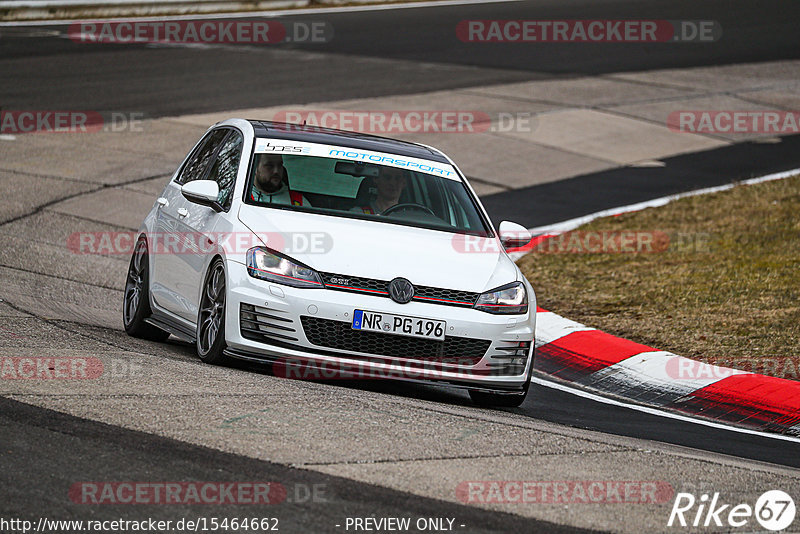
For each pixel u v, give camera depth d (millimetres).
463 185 30562
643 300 40188
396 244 26469
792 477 21203
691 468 20891
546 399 29562
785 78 95812
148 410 20625
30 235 44562
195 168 32125
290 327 24688
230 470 17703
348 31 109250
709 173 66125
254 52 95438
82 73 82375
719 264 44875
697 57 103438
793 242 48125
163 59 90000
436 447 20219
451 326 25141
